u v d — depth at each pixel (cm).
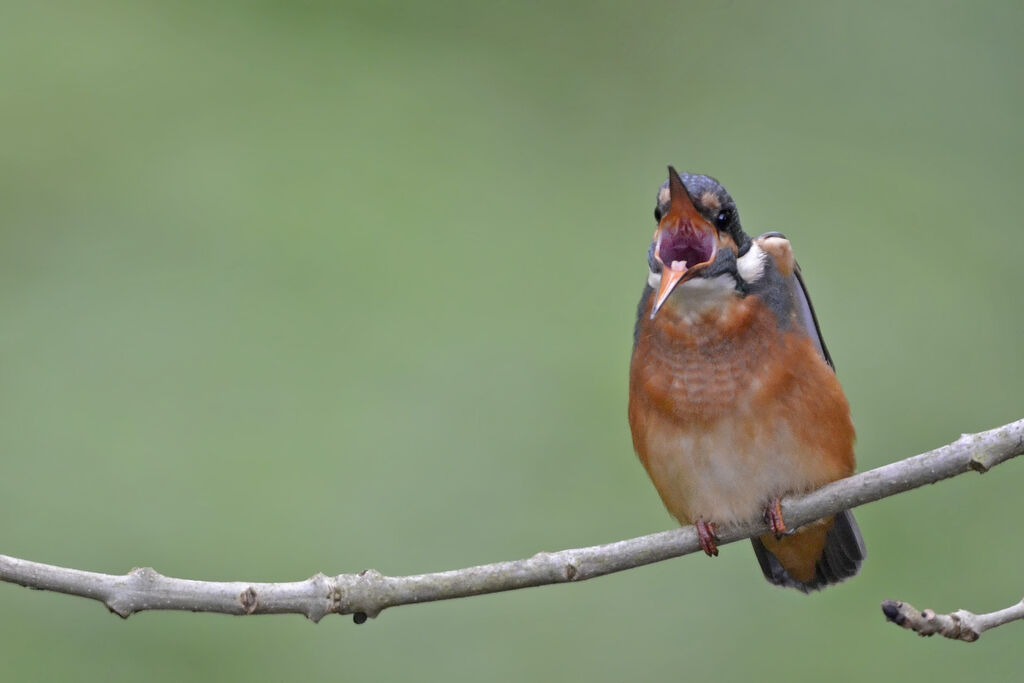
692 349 805
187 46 1437
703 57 1505
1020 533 1093
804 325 827
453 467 1141
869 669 1042
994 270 1270
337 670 1056
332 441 1140
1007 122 1416
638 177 1397
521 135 1409
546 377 1199
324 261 1259
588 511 1133
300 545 1086
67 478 1105
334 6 1511
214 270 1250
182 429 1138
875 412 1174
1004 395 1184
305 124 1380
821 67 1476
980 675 1034
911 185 1351
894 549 1095
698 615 1088
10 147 1318
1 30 1398
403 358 1208
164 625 1055
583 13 1522
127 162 1317
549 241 1305
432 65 1473
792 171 1378
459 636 1081
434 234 1295
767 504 810
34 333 1196
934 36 1470
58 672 1012
